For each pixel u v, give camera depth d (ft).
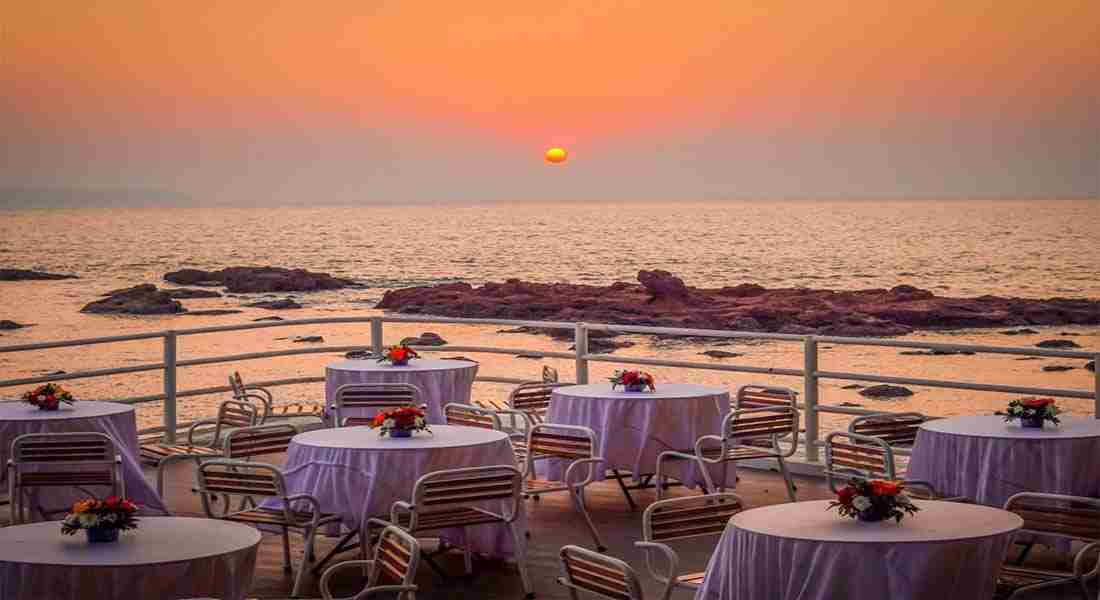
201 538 16.31
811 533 15.57
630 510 29.27
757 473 33.53
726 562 16.16
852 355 177.37
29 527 16.96
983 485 22.98
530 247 494.18
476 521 21.66
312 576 23.50
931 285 309.42
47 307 252.21
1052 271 357.82
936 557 15.01
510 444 23.75
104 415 27.14
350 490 22.25
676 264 391.65
